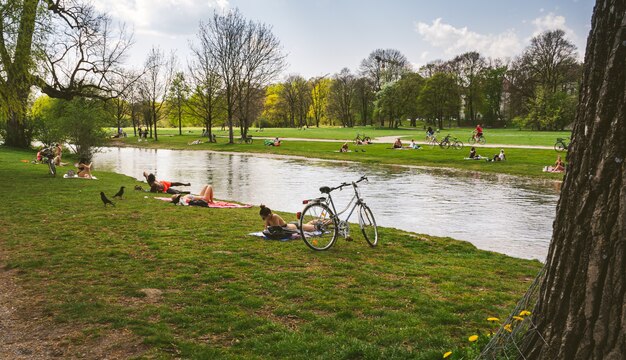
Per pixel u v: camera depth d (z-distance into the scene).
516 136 68.44
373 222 10.27
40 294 6.45
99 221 11.85
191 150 56.91
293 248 9.45
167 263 8.01
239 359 4.55
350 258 8.84
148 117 91.94
